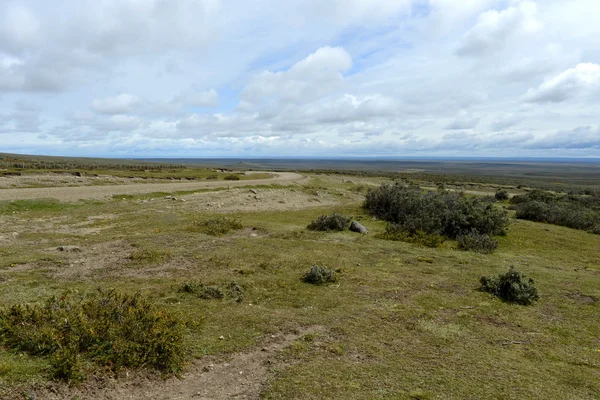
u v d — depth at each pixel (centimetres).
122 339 520
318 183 5012
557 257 1502
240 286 888
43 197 2161
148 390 466
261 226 1712
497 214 1856
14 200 1998
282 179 5181
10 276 862
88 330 514
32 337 502
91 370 468
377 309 818
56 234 1389
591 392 532
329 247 1388
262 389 489
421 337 695
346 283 991
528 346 689
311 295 886
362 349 628
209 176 5394
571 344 712
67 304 612
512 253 1532
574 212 2383
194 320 673
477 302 910
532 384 541
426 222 1777
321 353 604
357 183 5659
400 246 1497
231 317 718
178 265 1055
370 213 2392
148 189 2984
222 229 1570
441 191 2481
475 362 604
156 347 522
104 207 2128
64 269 956
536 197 3294
